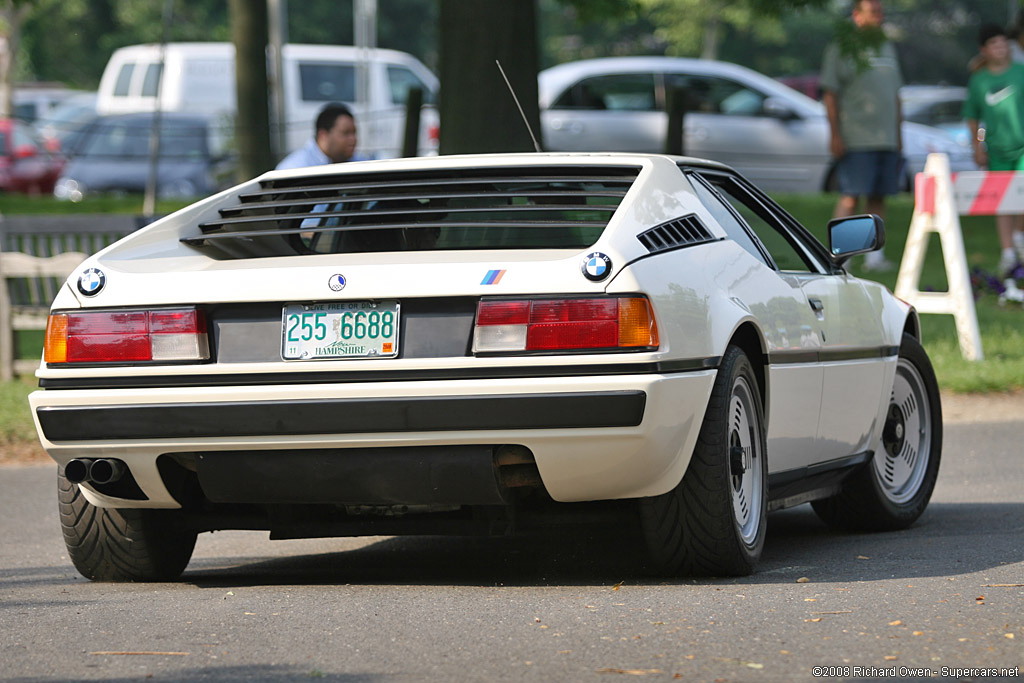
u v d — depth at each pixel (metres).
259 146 57.03
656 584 13.81
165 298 13.29
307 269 13.09
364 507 14.17
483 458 12.75
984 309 42.06
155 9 174.88
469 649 10.96
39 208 65.12
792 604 12.43
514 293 12.64
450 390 12.56
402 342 12.82
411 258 13.23
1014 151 42.81
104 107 81.00
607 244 12.84
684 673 10.03
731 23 177.50
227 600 13.47
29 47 170.12
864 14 43.84
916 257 34.81
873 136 44.28
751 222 16.41
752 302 14.67
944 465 23.92
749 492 14.54
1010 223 43.72
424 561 16.27
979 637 11.01
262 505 14.60
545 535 17.78
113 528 14.77
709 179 16.00
